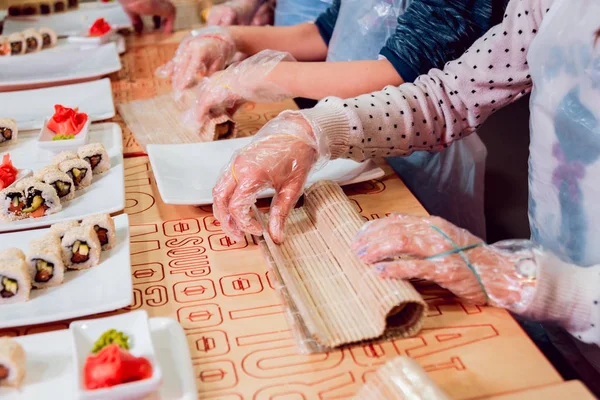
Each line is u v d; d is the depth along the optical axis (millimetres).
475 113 1178
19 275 850
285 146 998
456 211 1664
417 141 1172
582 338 840
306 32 1741
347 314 813
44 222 1049
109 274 923
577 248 1050
